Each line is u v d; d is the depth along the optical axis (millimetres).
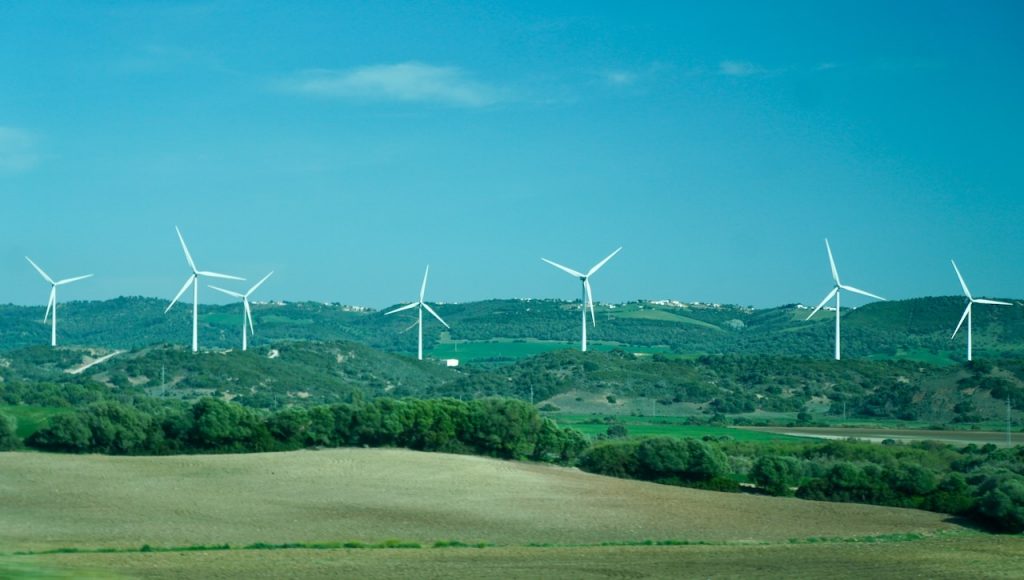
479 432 163250
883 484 130125
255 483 132750
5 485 124625
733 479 143250
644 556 93062
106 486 126938
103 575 43250
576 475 147375
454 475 142375
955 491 127125
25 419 162250
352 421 165375
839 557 94125
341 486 132250
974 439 187875
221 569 80375
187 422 158125
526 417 163875
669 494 133875
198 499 121062
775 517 119438
